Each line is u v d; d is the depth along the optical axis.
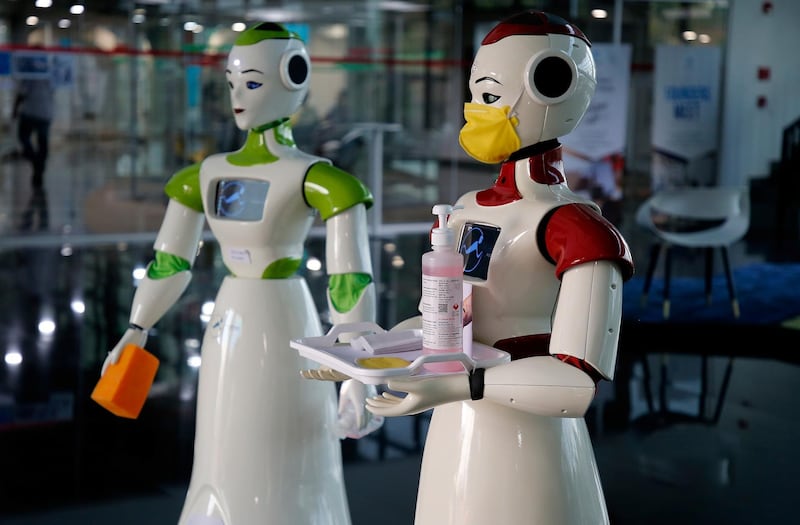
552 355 1.93
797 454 4.70
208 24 11.49
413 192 12.57
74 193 11.25
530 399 1.88
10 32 10.74
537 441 2.05
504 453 2.04
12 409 5.29
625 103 9.66
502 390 1.89
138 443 4.76
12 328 7.18
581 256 1.90
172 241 3.05
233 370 2.84
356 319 2.79
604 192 9.80
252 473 2.82
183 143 11.65
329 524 2.91
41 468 4.39
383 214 12.44
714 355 6.83
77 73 11.07
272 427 2.83
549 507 2.04
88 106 11.19
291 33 2.92
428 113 12.50
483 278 2.07
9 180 11.00
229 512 2.82
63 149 11.15
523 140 2.03
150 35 11.31
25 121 10.95
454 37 12.35
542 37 1.98
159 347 6.58
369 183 12.33
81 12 10.95
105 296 8.44
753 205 10.07
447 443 2.12
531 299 2.07
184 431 4.95
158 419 5.13
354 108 12.29
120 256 10.46
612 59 9.54
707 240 7.90
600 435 4.98
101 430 4.95
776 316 7.95
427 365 1.88
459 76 12.45
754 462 4.56
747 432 5.07
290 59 2.86
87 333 7.11
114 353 2.99
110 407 2.94
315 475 2.89
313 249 10.41
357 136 12.26
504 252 2.04
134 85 11.34
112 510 3.90
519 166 2.06
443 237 1.87
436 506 2.12
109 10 11.07
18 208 11.05
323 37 11.98
